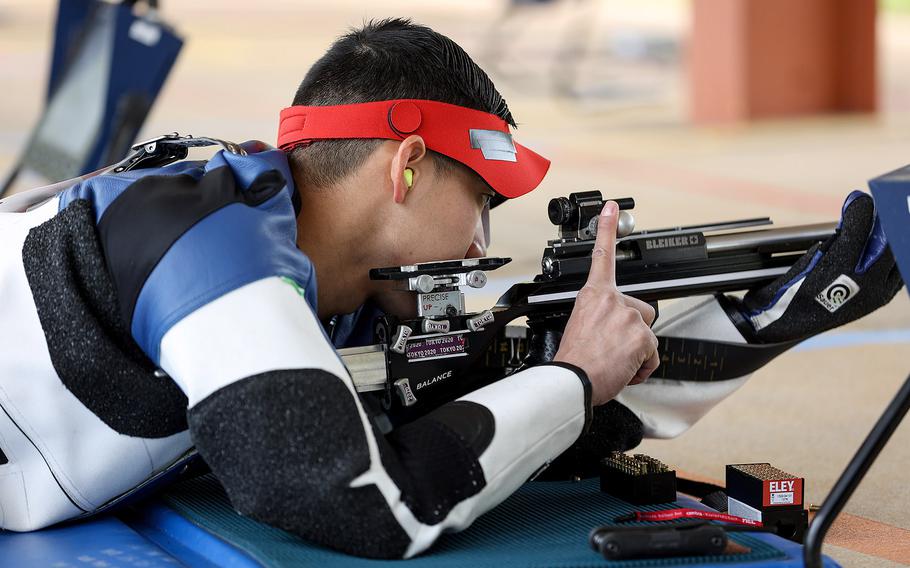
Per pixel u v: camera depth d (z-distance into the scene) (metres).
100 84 7.03
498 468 2.83
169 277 2.74
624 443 3.82
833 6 20.11
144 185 2.92
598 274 3.26
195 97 19.94
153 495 3.50
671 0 35.62
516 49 25.66
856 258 3.55
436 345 3.28
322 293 3.34
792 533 3.42
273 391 2.61
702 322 3.82
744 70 19.30
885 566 3.47
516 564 2.74
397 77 3.23
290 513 2.64
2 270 2.97
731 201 12.09
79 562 2.84
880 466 4.64
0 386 2.95
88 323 2.87
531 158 3.59
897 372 6.31
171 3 35.03
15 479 3.06
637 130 18.28
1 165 13.02
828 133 17.69
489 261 3.27
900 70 25.83
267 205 2.91
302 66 24.23
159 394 2.94
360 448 2.64
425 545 2.74
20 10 32.00
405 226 3.26
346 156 3.21
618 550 2.75
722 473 4.59
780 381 6.22
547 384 2.99
